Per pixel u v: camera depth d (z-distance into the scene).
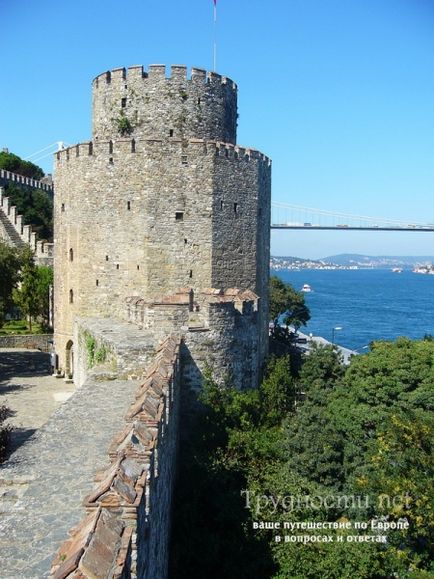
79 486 11.52
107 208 36.19
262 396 29.31
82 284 37.75
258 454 24.72
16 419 29.33
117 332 28.14
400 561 21.05
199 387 26.25
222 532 20.50
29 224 82.50
